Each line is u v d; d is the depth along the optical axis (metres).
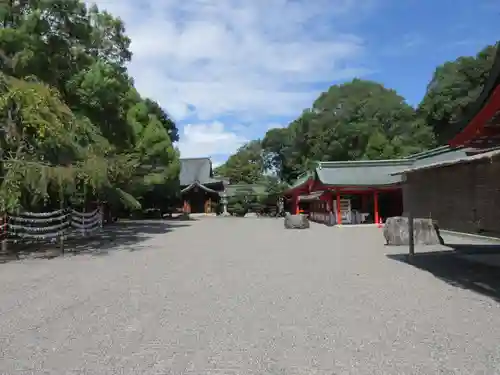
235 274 8.52
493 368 3.62
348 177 25.48
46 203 15.27
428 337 4.45
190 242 15.75
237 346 4.27
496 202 7.02
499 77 7.45
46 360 3.96
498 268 8.73
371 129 42.34
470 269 8.68
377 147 38.97
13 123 12.05
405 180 10.27
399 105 45.12
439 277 7.86
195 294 6.70
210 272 8.79
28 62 13.36
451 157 22.38
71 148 13.44
